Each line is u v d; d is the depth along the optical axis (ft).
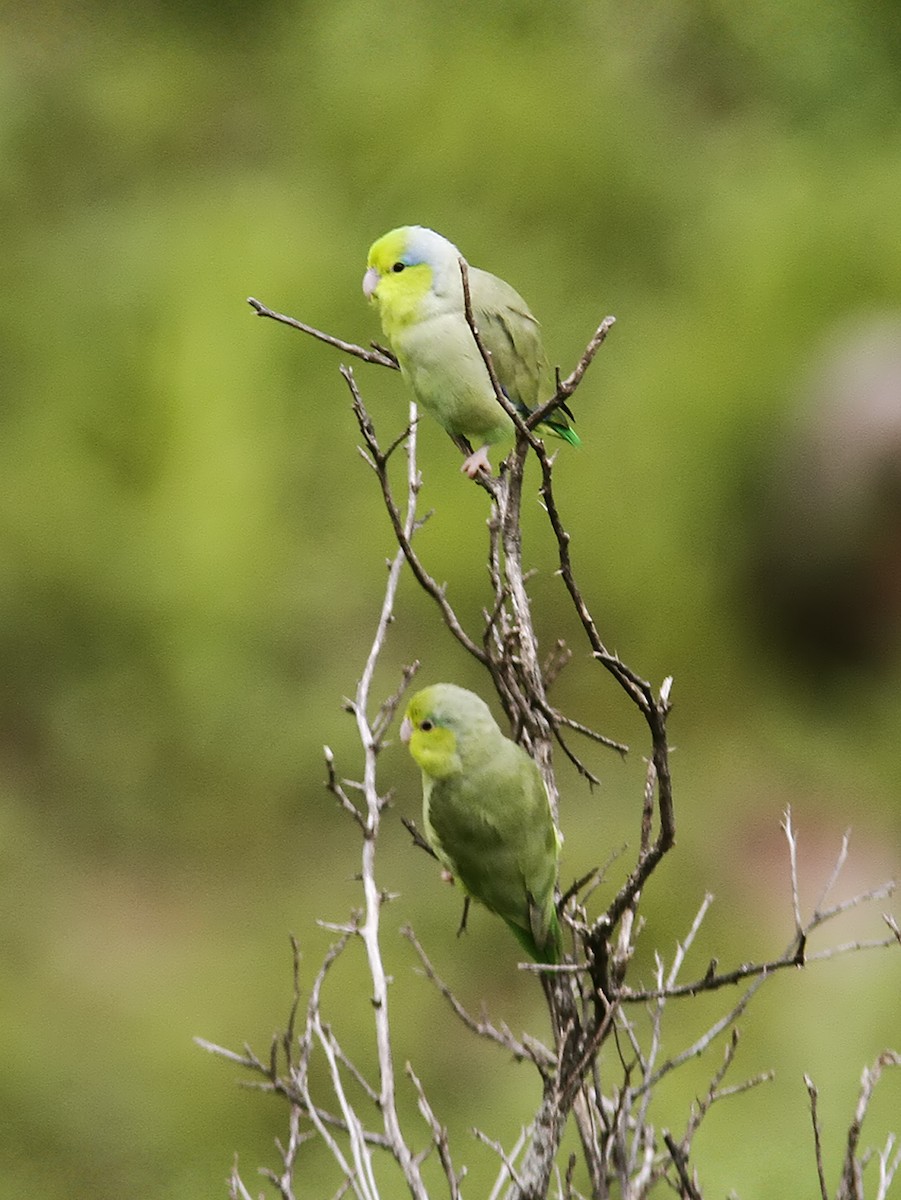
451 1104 32.42
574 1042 15.87
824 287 54.08
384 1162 30.42
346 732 42.60
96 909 39.06
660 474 49.67
